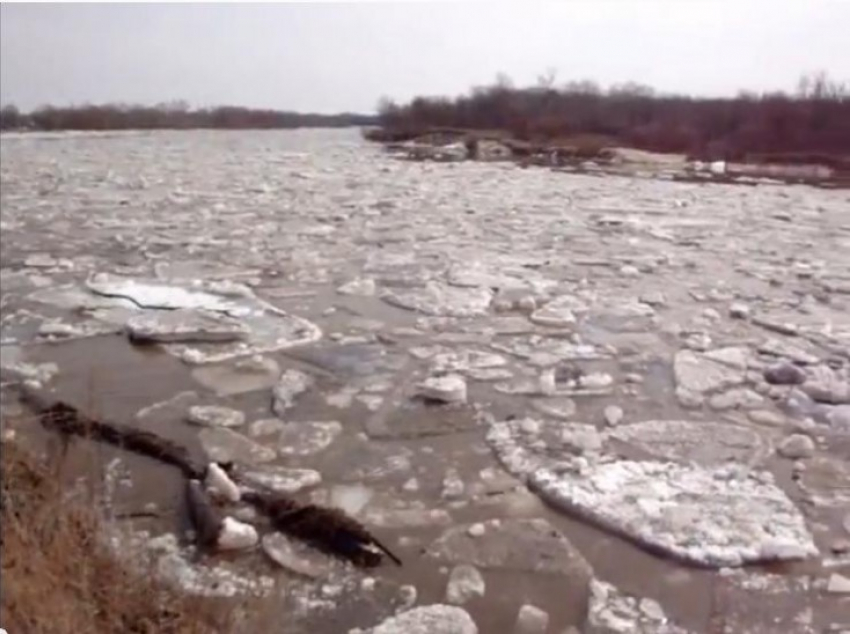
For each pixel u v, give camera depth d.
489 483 3.37
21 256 7.73
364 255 7.61
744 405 3.86
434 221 9.45
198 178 14.35
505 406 4.08
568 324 5.28
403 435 3.81
